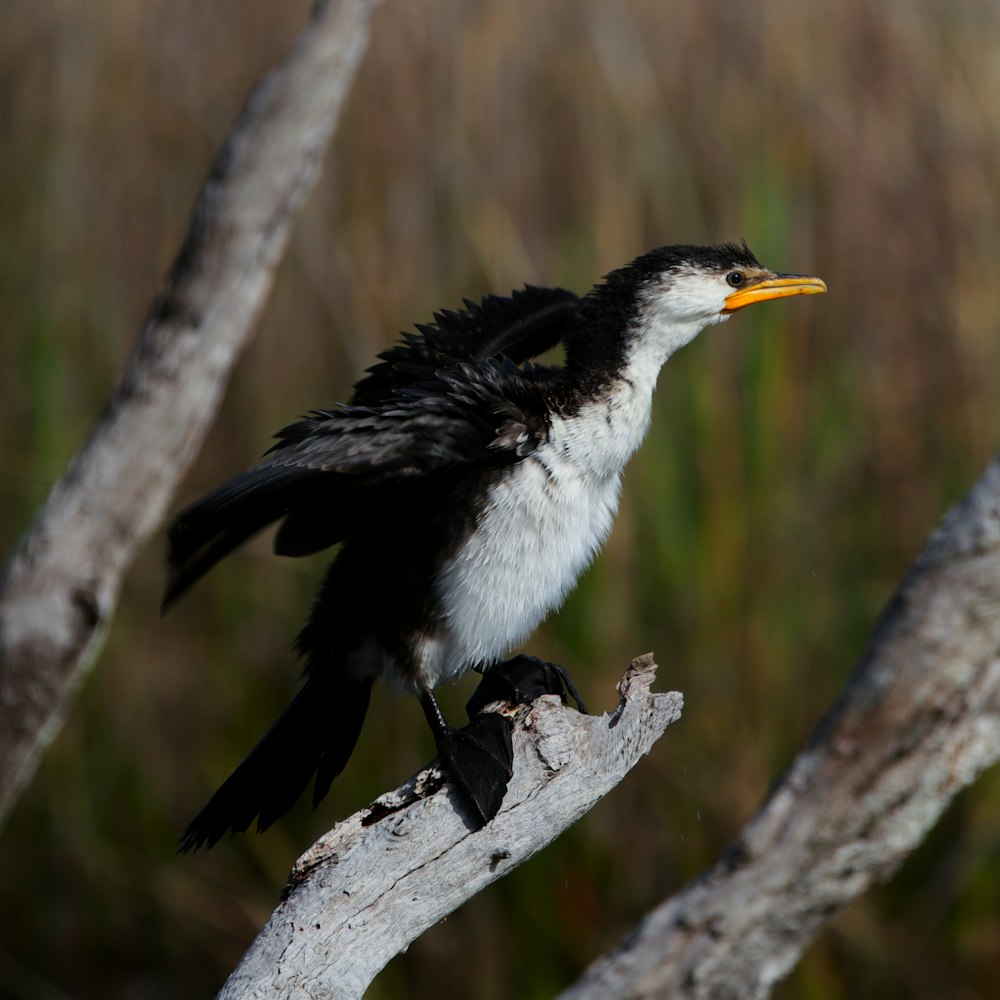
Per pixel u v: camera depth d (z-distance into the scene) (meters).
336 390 10.41
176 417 6.47
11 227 10.98
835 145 10.48
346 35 6.49
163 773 10.62
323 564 10.38
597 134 10.22
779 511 9.68
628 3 10.69
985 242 10.24
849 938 9.41
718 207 10.27
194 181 10.99
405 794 4.84
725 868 5.81
